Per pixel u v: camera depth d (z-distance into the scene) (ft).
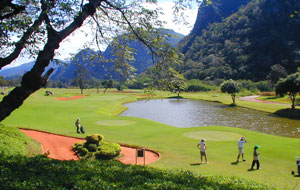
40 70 22.12
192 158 51.75
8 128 56.70
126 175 25.52
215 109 181.57
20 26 24.18
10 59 23.02
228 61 477.36
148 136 76.38
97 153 51.57
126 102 235.20
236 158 51.65
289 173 41.81
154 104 223.71
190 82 418.10
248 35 505.66
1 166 23.57
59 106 145.28
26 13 25.66
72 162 29.19
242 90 323.78
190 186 23.86
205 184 25.46
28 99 165.58
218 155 53.93
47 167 25.20
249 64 431.43
